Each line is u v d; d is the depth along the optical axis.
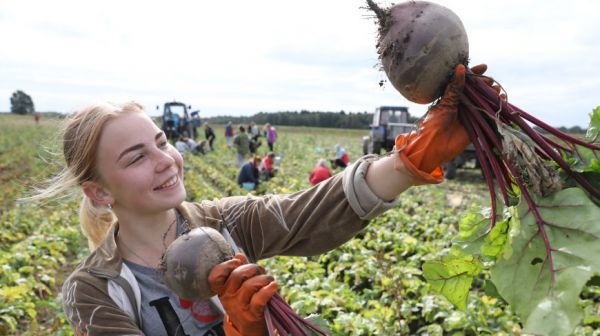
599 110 1.49
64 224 11.55
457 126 1.43
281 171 20.92
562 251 1.23
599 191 1.42
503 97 1.46
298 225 1.74
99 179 1.71
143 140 1.65
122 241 1.76
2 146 33.28
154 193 1.67
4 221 11.27
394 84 1.51
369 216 1.58
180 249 1.44
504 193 1.37
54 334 5.51
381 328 5.09
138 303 1.66
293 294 6.18
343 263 7.55
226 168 22.33
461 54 1.43
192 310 1.68
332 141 46.53
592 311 5.23
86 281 1.66
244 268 1.36
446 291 1.70
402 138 1.51
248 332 1.34
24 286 6.40
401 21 1.45
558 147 1.47
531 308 1.23
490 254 1.46
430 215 11.38
